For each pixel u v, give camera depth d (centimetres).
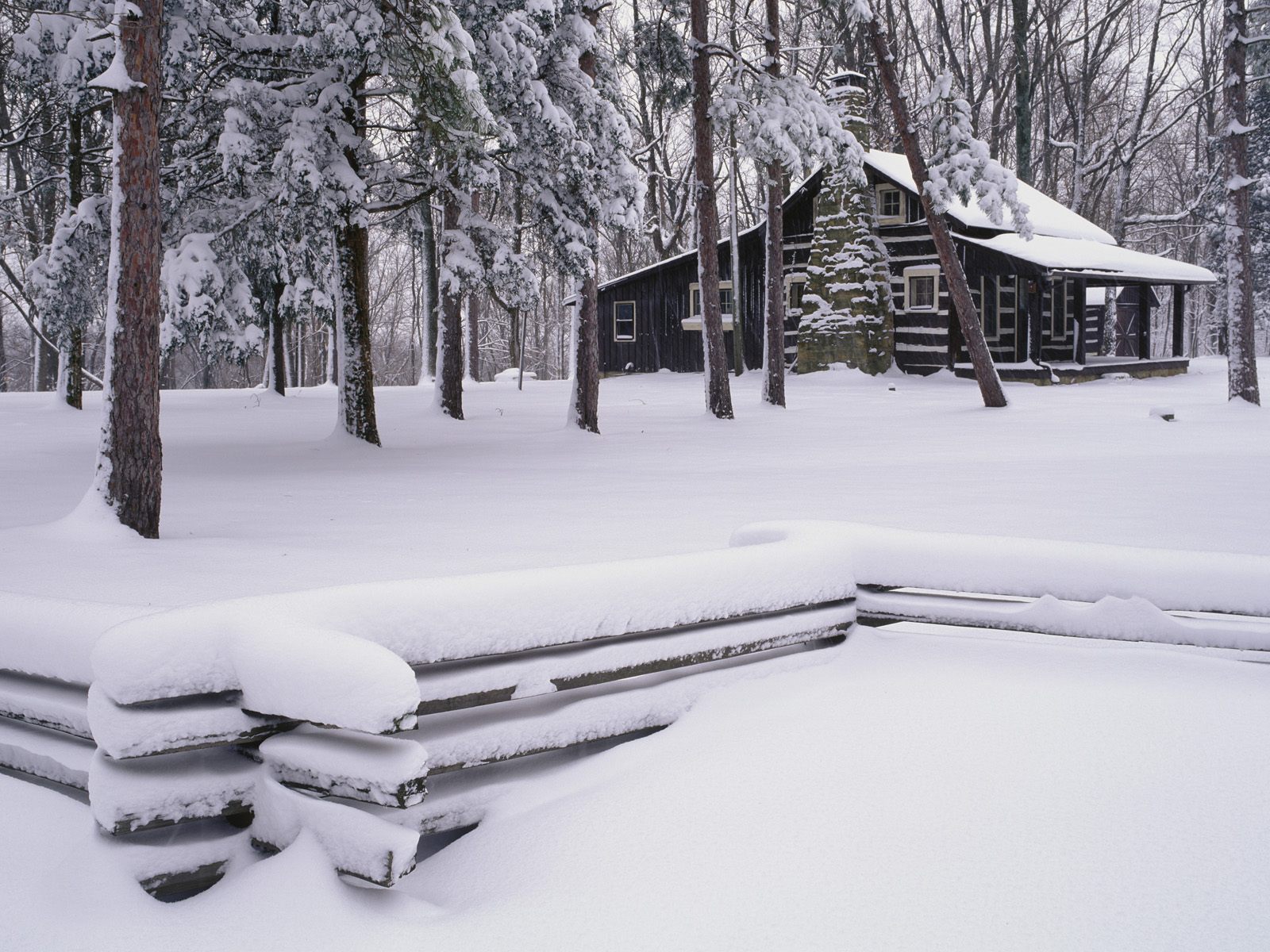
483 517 916
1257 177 4900
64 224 1686
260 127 1502
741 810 322
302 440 1816
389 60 1418
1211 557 429
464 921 278
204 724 309
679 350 3956
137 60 778
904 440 1725
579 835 315
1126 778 333
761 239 3756
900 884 282
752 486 1144
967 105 2161
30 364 5397
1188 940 255
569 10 1788
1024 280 3294
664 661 393
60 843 316
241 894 292
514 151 1662
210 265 1511
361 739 309
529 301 1778
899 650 454
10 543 739
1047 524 816
